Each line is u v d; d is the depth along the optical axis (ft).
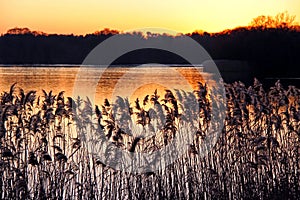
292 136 53.06
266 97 53.78
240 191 50.21
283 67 195.62
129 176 49.26
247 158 51.24
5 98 50.55
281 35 196.03
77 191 48.55
